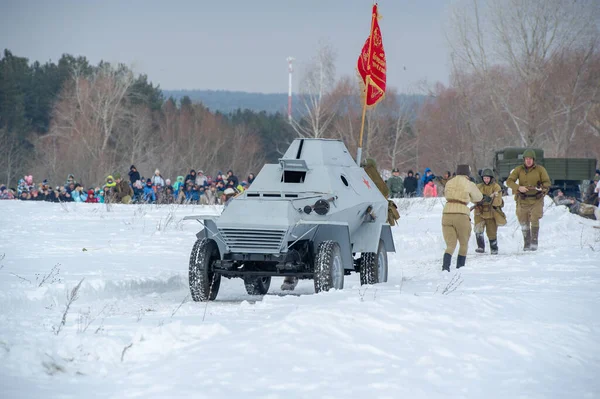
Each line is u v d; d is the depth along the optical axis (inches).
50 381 495.2
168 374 502.3
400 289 862.5
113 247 1369.3
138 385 482.9
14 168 6294.3
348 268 974.4
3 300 760.3
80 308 789.9
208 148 7273.6
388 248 1140.5
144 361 545.0
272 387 471.2
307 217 921.5
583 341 628.7
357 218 1019.3
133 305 834.2
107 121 6245.1
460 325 650.8
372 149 5905.5
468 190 1217.4
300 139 1034.1
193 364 522.9
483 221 1512.1
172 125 7150.6
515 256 1401.3
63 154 5954.7
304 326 613.0
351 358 537.6
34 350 538.6
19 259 1147.9
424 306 709.3
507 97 4859.7
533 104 4640.8
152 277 1005.2
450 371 521.0
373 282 1054.4
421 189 3223.4
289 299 794.8
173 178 6176.2
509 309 737.0
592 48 4677.7
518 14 4648.1
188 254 1316.4
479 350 583.2
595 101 4827.8
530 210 1529.3
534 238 1537.9
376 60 1373.0
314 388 470.3
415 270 1278.3
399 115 6358.3
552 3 4613.7
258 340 577.0
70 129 6245.1
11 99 7298.2
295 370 507.5
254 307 764.0
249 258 927.0
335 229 952.3
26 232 1579.7
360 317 644.1
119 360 549.0
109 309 790.5
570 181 3029.0
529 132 4672.7
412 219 2028.8
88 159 5708.7
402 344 582.2
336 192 968.3
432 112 6333.7
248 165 7741.1
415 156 6692.9
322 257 896.3
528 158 1526.8
